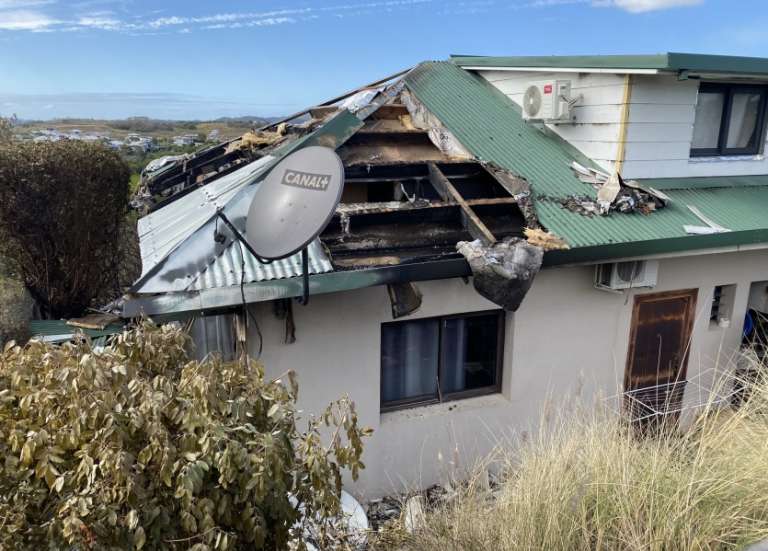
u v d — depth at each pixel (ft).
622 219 20.95
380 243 18.29
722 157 26.43
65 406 9.68
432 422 20.54
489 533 11.76
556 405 18.99
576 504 11.94
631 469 12.37
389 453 20.13
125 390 10.02
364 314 18.98
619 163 23.79
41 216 30.45
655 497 11.60
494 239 17.75
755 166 27.12
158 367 11.71
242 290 15.25
